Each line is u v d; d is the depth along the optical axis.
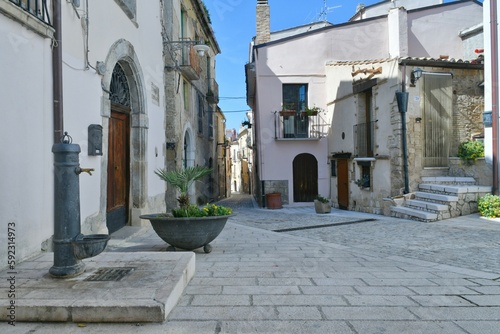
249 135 30.45
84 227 4.93
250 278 3.82
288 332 2.51
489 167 9.60
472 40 14.59
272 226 9.13
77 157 3.28
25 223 3.73
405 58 10.42
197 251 5.25
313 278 3.85
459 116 10.87
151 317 2.61
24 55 3.74
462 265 4.65
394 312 2.89
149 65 7.93
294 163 15.80
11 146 3.53
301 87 15.82
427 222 8.84
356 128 12.80
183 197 5.13
